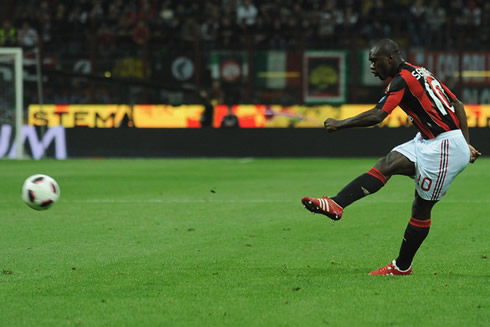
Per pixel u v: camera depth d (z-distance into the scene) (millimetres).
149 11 80500
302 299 13336
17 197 33000
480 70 71250
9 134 64250
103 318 12039
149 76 72312
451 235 21734
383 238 21172
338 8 79250
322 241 20641
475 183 40312
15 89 63219
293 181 41531
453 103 15406
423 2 77625
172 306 12844
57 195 19469
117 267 16672
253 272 16047
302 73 71562
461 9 77938
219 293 13859
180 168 52000
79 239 21016
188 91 70938
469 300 13250
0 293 13930
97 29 78125
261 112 71375
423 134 15234
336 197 15195
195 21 76438
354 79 71375
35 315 12266
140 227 23547
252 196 33500
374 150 64250
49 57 72562
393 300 13242
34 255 18344
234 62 72062
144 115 72000
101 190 36219
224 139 64625
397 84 14891
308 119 71250
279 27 75375
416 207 15367
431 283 14766
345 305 12867
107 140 64438
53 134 64500
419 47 71812
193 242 20484
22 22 78500
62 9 79875
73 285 14648
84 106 71750
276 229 23078
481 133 63625
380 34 74000
